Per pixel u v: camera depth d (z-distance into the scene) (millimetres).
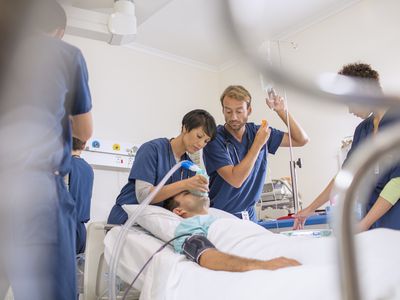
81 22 2492
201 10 3576
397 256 900
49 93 1052
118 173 3627
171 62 4312
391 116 465
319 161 3457
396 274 803
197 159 2416
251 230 1611
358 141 1960
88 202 2531
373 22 3244
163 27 3846
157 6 2951
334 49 3484
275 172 3857
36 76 1002
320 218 2234
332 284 825
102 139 3570
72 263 1180
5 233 1041
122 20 2547
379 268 812
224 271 1233
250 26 362
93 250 1862
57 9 1084
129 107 3873
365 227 1704
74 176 2404
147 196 1746
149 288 1431
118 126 3752
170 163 1962
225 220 1649
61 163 1184
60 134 1146
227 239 1555
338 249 406
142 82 4027
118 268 1663
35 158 1083
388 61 3107
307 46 3684
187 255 1435
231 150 2350
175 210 1851
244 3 358
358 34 3334
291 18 3674
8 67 934
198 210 1854
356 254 404
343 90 375
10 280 1061
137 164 1923
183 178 1966
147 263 1521
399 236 1019
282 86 362
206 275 1219
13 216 1050
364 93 380
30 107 1018
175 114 4199
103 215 3451
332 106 384
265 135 2168
